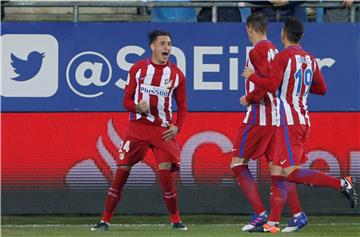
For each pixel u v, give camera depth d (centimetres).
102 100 3338
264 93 2803
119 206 3338
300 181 2795
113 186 2967
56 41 3328
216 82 3338
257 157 2930
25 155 3331
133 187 3338
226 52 3338
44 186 3341
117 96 3338
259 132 2906
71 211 3347
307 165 3356
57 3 3316
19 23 3316
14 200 3338
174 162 2950
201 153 3338
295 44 2806
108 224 2995
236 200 3347
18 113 3328
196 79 3331
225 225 3188
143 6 3312
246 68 2784
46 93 3331
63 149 3334
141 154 2970
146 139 2944
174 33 3331
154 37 2939
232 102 3338
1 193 3334
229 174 3338
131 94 2953
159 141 2947
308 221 3284
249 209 3353
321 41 3356
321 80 2881
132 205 3338
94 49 3334
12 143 3328
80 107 3338
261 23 2867
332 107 3356
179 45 3334
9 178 3331
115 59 3334
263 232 2842
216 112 3338
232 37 3334
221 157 3338
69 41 3328
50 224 3203
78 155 3338
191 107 3334
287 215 3403
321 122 3356
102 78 3338
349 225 3142
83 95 3338
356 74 3356
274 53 2862
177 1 3422
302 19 3406
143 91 2933
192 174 3338
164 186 2953
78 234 2805
